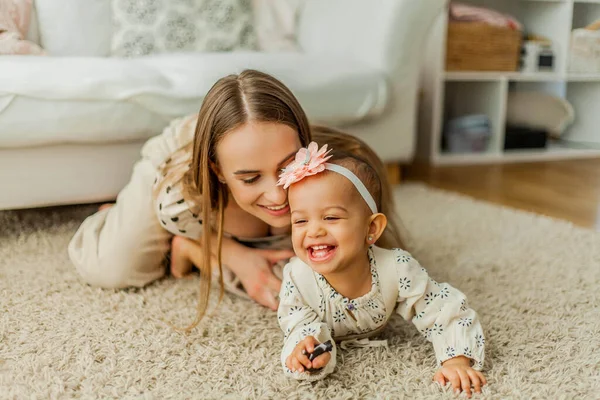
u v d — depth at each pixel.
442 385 0.75
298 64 1.63
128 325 0.94
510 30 2.53
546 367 0.79
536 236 1.41
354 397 0.73
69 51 1.79
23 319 0.96
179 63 1.50
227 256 1.08
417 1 1.73
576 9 2.67
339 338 0.87
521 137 2.67
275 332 0.92
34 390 0.75
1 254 1.29
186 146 1.11
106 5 1.84
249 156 0.85
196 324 0.91
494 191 1.98
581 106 2.76
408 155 1.94
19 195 1.36
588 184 2.09
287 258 1.08
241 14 1.98
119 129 1.39
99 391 0.75
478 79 2.51
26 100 1.28
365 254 0.81
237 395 0.74
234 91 0.89
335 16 1.93
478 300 1.03
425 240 1.39
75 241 1.18
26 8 1.71
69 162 1.40
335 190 0.73
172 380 0.77
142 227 1.12
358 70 1.72
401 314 0.84
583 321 0.94
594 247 1.32
